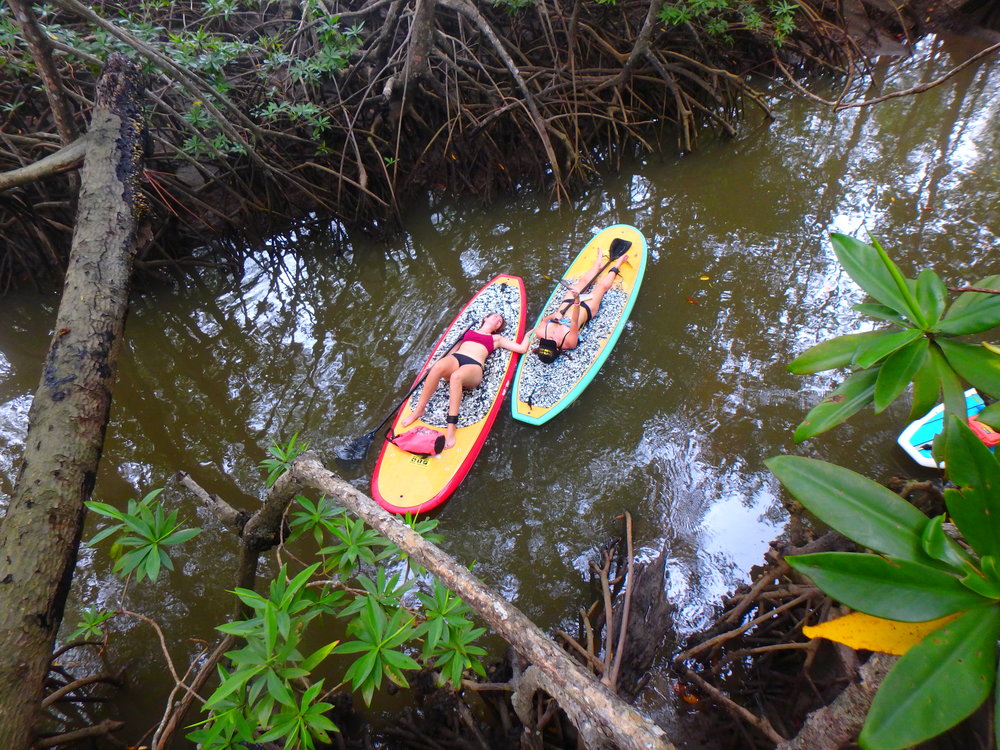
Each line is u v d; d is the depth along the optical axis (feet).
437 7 24.35
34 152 19.81
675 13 21.61
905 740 3.46
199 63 18.34
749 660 10.50
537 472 15.37
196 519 14.74
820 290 18.02
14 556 8.25
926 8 29.48
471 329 17.72
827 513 4.31
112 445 16.79
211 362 19.42
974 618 3.75
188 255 22.95
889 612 3.84
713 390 16.06
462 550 14.06
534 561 13.61
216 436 16.98
